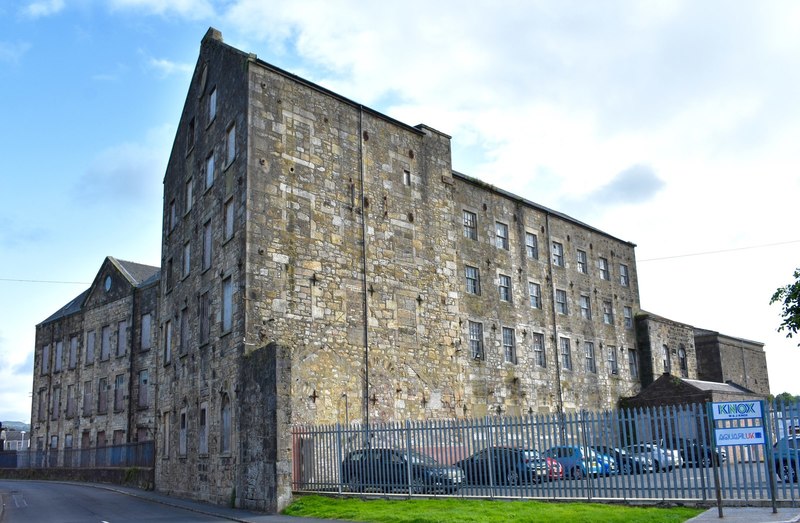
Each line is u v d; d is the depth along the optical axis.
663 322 53.34
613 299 50.22
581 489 19.78
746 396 45.78
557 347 43.59
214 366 29.19
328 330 29.19
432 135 36.41
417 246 34.03
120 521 22.00
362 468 23.83
